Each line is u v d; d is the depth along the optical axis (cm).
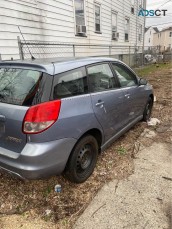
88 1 1166
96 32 1302
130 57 1989
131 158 372
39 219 246
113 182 307
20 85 259
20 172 239
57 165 253
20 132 238
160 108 671
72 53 1048
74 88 280
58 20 922
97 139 332
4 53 683
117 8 1622
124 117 397
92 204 266
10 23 693
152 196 279
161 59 2794
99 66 339
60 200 274
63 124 251
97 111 306
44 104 238
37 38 816
